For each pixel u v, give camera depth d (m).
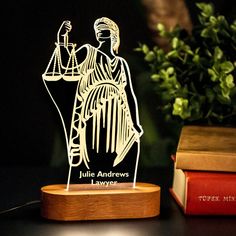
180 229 0.72
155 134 1.09
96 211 0.74
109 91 0.77
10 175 0.99
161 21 1.07
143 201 0.75
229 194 0.77
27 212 0.77
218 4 1.07
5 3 1.03
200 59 0.91
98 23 0.77
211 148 0.79
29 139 1.07
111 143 0.77
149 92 1.08
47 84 0.76
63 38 0.77
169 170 1.06
